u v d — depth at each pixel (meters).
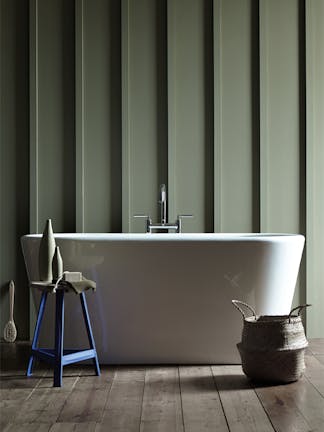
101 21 3.84
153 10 3.84
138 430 2.16
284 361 2.72
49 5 3.84
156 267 3.01
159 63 3.83
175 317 3.06
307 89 3.79
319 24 3.82
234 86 3.84
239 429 2.16
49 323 3.19
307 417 2.29
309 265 3.78
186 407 2.42
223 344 3.09
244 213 3.83
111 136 3.83
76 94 3.82
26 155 3.83
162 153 3.83
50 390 2.67
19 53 3.84
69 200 3.84
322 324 3.80
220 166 3.81
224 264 3.00
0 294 3.82
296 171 3.83
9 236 3.83
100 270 3.05
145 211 3.84
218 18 3.83
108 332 3.10
